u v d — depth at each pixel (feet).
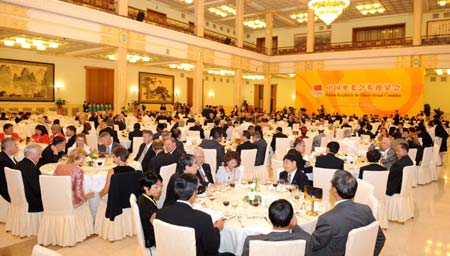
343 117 62.49
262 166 26.18
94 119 45.96
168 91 84.53
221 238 10.68
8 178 15.78
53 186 14.55
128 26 49.96
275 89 98.63
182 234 8.63
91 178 16.92
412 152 26.73
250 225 10.59
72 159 16.30
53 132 26.96
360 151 27.04
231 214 11.46
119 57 49.19
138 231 11.02
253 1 71.77
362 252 8.89
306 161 21.02
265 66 79.87
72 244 15.01
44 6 39.65
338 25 86.58
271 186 14.29
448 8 72.54
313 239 9.34
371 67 67.97
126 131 37.42
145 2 72.95
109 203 15.15
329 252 9.37
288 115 61.82
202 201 12.70
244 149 24.26
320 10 41.93
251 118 53.16
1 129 35.27
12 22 37.22
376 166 17.58
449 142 57.93
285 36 94.17
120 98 49.73
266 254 7.58
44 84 62.23
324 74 72.54
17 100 58.65
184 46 59.98
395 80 65.36
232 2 73.67
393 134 30.22
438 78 76.89
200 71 63.41
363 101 68.44
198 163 16.20
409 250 15.46
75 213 15.28
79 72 67.67
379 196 17.38
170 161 18.48
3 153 17.30
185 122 47.75
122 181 15.35
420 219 19.52
